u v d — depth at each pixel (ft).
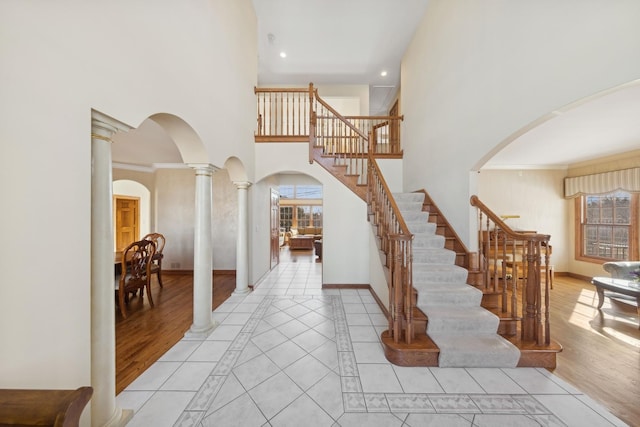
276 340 8.48
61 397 2.51
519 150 12.95
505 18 7.83
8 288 3.21
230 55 10.64
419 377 6.53
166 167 18.37
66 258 3.86
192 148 8.47
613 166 14.28
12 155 3.22
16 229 3.27
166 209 18.34
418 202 13.03
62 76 3.79
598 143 11.55
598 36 5.31
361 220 14.76
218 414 5.31
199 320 8.92
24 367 3.37
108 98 4.62
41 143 3.53
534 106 6.82
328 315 10.64
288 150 14.74
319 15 14.33
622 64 4.90
